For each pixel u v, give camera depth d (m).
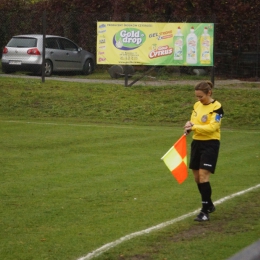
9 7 111.81
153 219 28.78
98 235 26.22
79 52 97.19
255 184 36.59
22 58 91.19
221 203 31.81
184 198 33.06
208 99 28.91
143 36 75.81
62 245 24.89
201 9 93.31
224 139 54.47
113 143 51.22
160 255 23.62
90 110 68.69
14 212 29.94
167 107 68.50
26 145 49.75
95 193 34.03
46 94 73.50
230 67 91.25
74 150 47.81
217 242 25.22
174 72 87.62
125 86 76.50
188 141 53.22
